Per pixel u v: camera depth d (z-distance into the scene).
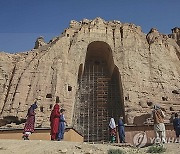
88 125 29.27
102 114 29.88
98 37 33.62
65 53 31.73
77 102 30.75
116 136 19.55
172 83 30.98
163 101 28.94
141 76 30.52
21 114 26.12
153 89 29.77
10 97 27.75
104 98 31.19
